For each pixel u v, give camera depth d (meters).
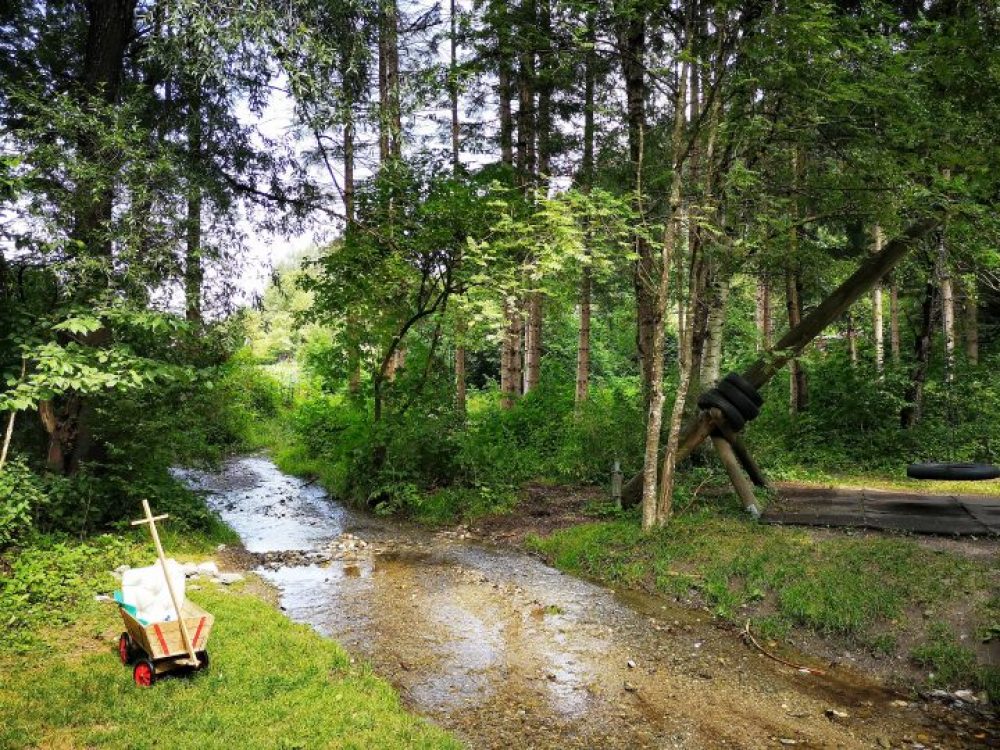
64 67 10.87
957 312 17.91
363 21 9.48
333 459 16.86
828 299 10.13
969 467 5.47
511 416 15.63
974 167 7.77
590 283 16.81
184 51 7.69
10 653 5.47
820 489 10.91
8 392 6.96
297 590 8.22
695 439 10.27
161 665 5.06
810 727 5.13
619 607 7.64
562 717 5.22
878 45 7.72
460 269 11.45
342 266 12.46
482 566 9.34
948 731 5.07
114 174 7.77
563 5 8.77
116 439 9.39
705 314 12.31
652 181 10.13
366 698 5.11
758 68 8.50
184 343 9.51
